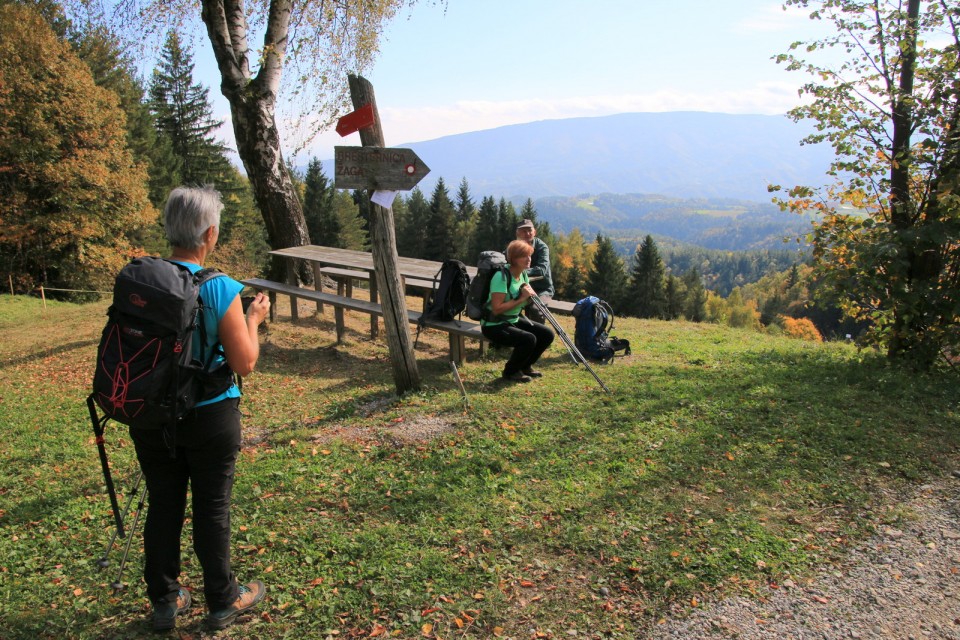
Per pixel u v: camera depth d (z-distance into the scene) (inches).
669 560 124.6
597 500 148.8
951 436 181.9
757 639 104.5
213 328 94.8
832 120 253.4
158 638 107.9
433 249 3034.0
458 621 109.2
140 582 124.6
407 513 146.6
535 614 111.3
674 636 105.4
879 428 186.4
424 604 114.4
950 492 151.5
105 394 88.7
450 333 271.0
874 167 253.3
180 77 1801.2
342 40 415.8
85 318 458.3
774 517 140.8
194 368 91.8
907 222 249.8
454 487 156.8
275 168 429.4
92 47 499.2
